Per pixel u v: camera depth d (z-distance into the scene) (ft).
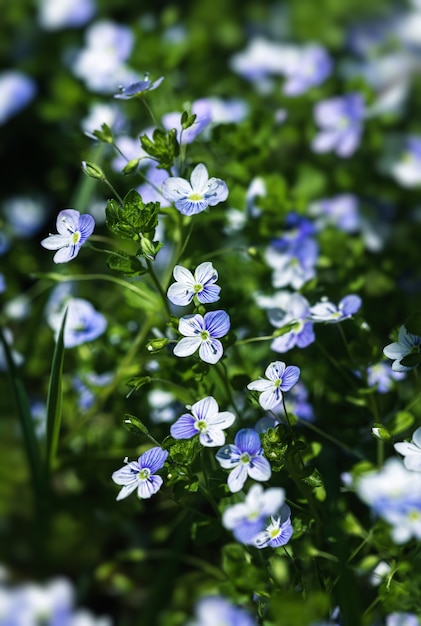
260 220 1.27
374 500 1.01
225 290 1.21
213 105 1.39
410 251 1.42
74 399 1.28
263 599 1.07
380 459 1.14
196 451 1.03
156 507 1.24
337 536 1.09
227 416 1.02
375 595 1.12
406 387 1.24
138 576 1.25
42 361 1.33
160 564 1.22
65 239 1.04
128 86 1.11
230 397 1.12
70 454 1.27
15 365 1.21
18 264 1.42
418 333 1.04
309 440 1.20
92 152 1.37
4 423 1.32
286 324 1.13
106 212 1.04
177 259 1.14
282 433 1.03
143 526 1.27
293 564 1.07
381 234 1.42
